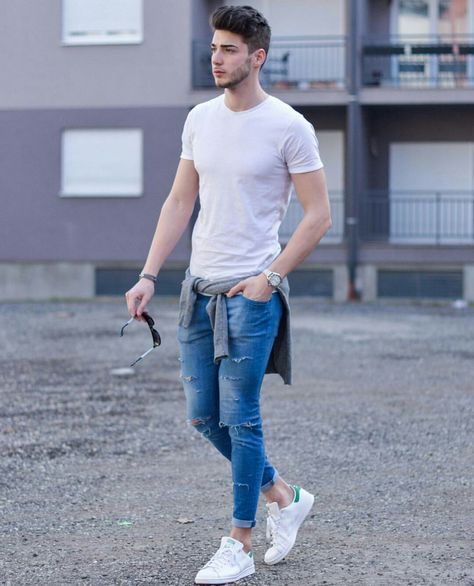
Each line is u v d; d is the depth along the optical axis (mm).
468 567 5301
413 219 29109
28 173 28250
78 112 28031
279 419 9781
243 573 5086
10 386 12078
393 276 26672
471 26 29047
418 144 28969
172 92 27609
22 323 20062
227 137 5098
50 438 8938
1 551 5633
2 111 28312
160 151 27703
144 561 5434
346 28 27625
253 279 5039
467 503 6625
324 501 6688
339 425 9445
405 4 29188
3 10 28188
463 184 28828
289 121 5082
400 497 6785
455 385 12031
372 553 5555
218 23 4984
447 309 23859
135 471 7625
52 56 28078
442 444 8578
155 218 27703
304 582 5078
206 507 6559
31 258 28297
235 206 5105
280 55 29219
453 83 28750
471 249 26219
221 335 5047
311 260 26875
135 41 27703
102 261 27969
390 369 13422
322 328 18844
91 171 28156
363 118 27500
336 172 28547
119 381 12469
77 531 6023
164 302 26344
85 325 19625
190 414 5340
